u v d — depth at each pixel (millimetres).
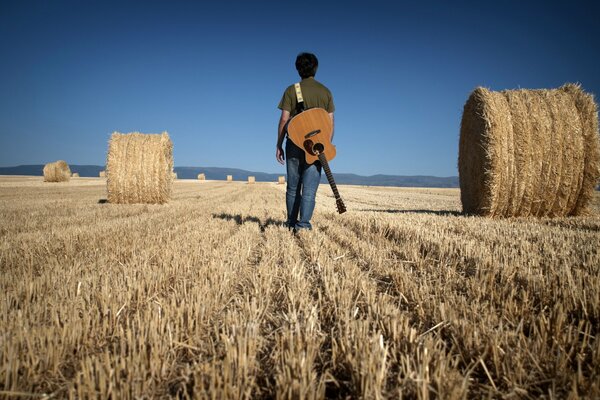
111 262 3041
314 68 4387
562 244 3598
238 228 5520
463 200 7816
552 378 1323
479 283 2275
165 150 10711
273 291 2367
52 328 1563
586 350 1523
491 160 6203
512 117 6289
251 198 15062
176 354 1528
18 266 2807
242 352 1394
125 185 10445
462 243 3525
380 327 1727
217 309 2027
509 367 1362
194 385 1248
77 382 1204
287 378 1250
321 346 1601
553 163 6281
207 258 3129
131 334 1578
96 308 1871
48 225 5293
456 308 1929
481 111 6426
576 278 2314
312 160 4328
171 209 8617
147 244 3857
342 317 1805
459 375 1288
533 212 6512
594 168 6277
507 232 4469
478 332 1612
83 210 7926
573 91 6457
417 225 4926
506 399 1227
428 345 1460
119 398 1184
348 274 2605
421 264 2943
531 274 2418
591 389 1189
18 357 1395
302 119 4113
